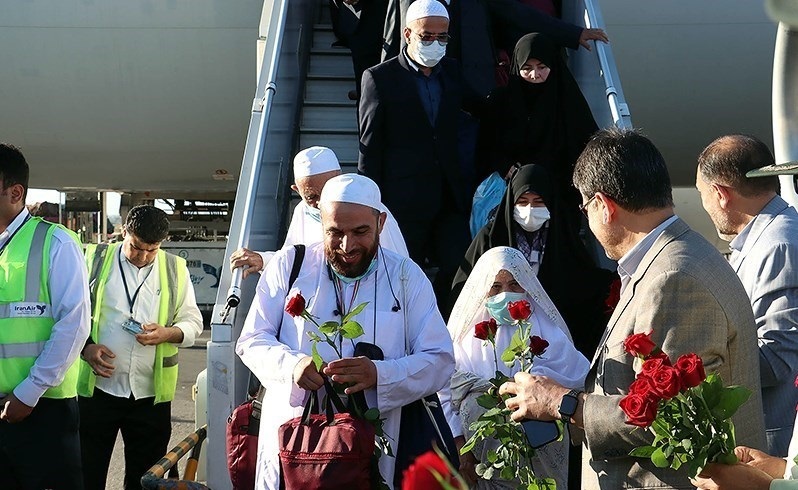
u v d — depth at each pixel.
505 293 3.19
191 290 4.99
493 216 4.19
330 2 6.40
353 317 2.73
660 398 1.79
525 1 6.09
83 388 4.64
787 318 2.72
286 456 2.52
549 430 2.40
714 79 9.73
